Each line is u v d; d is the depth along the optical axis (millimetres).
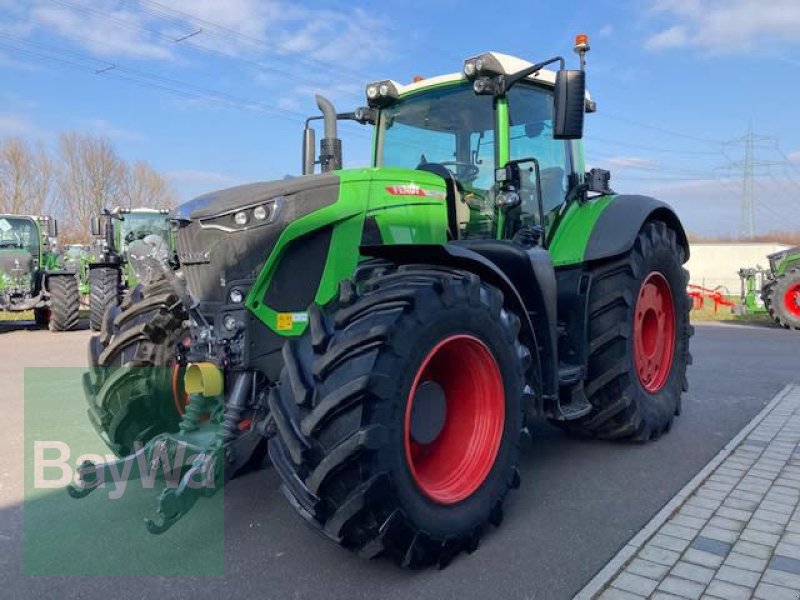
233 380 3031
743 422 5211
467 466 3051
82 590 2670
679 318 5074
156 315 3564
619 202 4699
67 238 36938
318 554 2961
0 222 13961
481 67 4055
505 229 4199
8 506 3518
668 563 2830
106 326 3777
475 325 2986
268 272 3010
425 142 4520
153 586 2699
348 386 2520
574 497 3635
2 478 3916
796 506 3432
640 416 4402
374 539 2607
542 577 2754
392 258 3152
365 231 3242
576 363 4285
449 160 4406
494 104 4207
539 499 3609
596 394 4363
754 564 2809
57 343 11117
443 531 2768
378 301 2715
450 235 3857
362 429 2514
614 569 2758
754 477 3883
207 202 3230
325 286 3113
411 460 2797
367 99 4680
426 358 2746
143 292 3771
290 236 3020
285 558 2926
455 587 2680
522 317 3449
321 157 4379
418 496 2705
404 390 2641
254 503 3510
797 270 12484
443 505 2820
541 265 3676
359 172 3338
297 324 3068
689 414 5480
